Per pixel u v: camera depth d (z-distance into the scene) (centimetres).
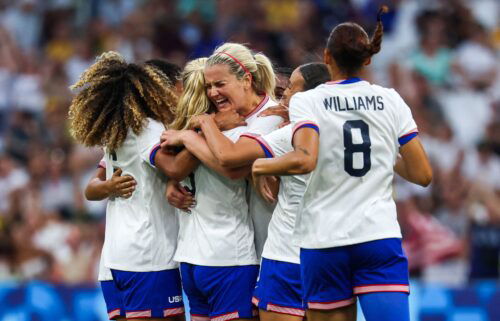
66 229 3803
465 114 4334
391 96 1561
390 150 1539
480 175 4012
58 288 2720
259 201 1739
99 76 1770
